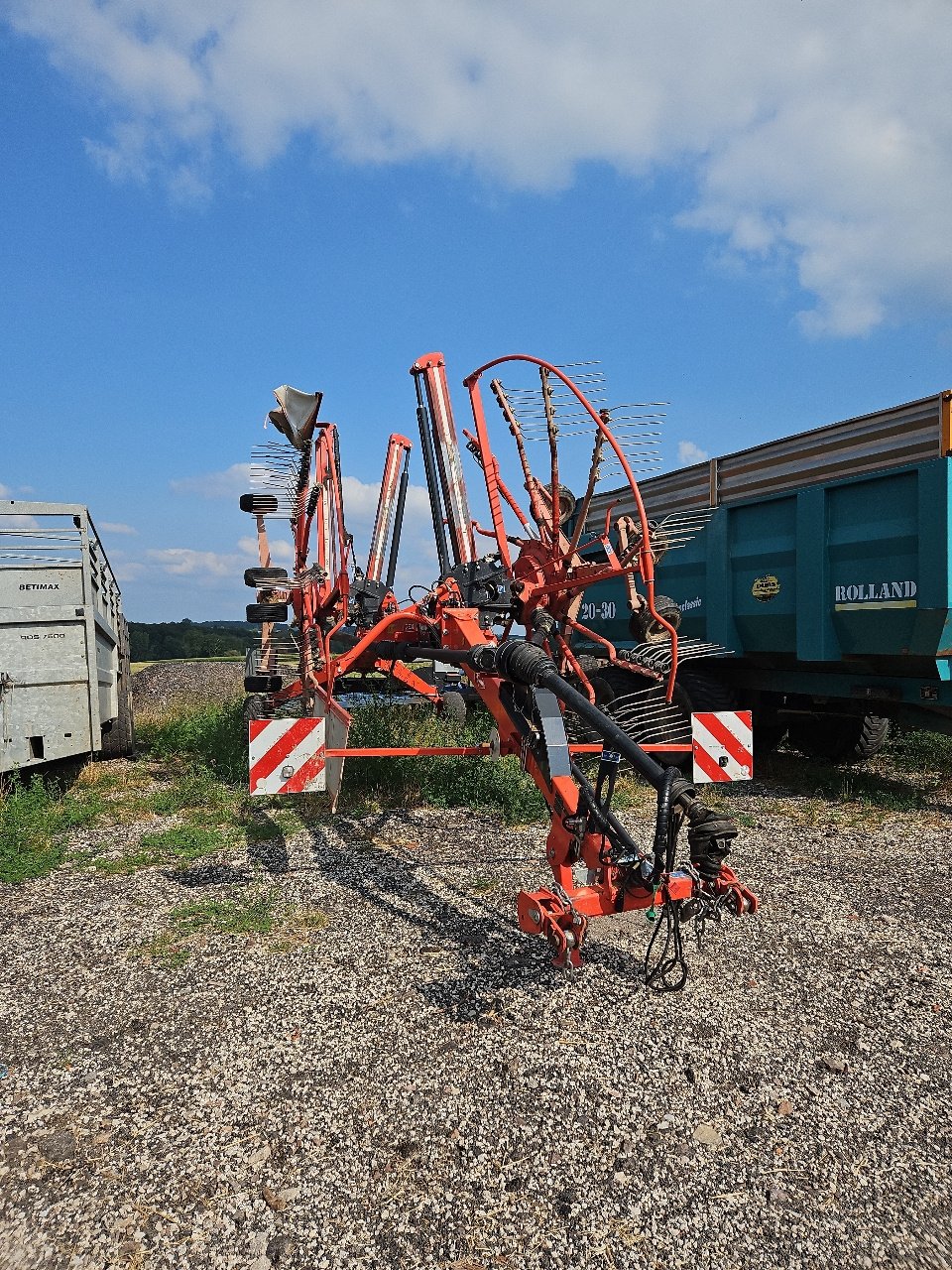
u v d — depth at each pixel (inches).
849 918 168.9
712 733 174.2
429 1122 105.7
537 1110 108.2
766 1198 93.5
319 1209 91.7
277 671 259.0
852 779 283.7
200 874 193.9
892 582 225.9
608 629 350.3
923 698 235.5
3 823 222.7
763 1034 126.0
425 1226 89.4
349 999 135.8
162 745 357.4
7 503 247.9
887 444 228.2
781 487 264.7
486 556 205.9
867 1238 88.0
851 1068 117.8
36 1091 112.4
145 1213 91.0
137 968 147.2
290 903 175.8
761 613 273.9
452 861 201.3
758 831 228.5
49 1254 85.5
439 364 231.3
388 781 265.3
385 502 301.1
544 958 149.6
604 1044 123.1
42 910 173.9
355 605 229.6
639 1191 94.5
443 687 280.5
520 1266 84.3
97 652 274.1
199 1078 115.2
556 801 124.9
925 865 200.4
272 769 168.1
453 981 141.4
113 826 236.5
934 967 147.6
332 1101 110.0
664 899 104.3
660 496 324.8
